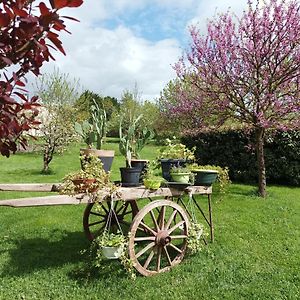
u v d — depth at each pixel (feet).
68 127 38.50
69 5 3.84
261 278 12.15
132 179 13.14
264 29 22.72
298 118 24.30
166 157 15.35
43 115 38.04
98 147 13.92
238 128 32.58
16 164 44.06
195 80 25.62
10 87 4.19
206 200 24.06
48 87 40.83
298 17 22.29
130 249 11.47
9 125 4.55
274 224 18.51
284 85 23.95
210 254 14.23
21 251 14.43
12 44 4.07
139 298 10.59
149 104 78.23
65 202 10.72
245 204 22.84
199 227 13.76
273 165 31.60
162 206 12.68
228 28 23.86
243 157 32.40
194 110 27.14
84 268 12.42
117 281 11.66
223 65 23.66
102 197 11.47
